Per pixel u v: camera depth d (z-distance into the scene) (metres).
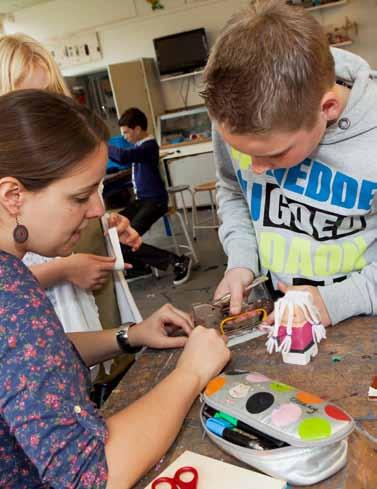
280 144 0.76
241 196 1.29
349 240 1.04
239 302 1.04
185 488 0.59
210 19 6.33
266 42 0.71
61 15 6.75
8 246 0.66
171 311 1.05
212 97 0.76
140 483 0.64
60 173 0.63
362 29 6.00
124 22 6.58
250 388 0.70
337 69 0.89
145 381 0.88
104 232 1.39
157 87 6.70
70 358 0.59
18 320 0.56
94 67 6.87
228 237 1.25
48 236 0.67
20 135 0.60
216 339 0.86
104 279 1.30
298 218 1.07
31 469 0.62
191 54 6.32
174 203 5.33
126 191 4.50
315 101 0.74
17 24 6.98
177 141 6.32
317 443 0.58
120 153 3.94
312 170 1.00
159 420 0.68
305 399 0.66
